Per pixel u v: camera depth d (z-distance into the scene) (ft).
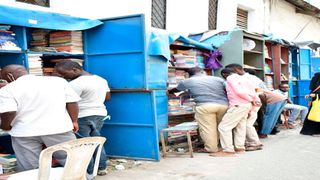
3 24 17.61
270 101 28.04
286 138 29.19
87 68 22.36
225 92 23.90
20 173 11.37
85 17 22.65
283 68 40.98
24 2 21.24
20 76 13.66
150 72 22.71
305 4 51.19
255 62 34.91
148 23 29.35
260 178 17.79
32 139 13.00
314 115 29.73
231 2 40.11
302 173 18.57
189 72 25.36
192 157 22.49
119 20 21.54
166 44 23.85
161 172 19.10
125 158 22.09
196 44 27.96
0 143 18.26
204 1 35.83
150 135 21.36
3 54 18.90
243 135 23.91
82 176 11.21
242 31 30.55
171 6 32.04
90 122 18.11
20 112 12.85
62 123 13.17
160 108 23.94
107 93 19.94
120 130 22.15
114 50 21.76
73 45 21.04
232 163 20.83
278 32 50.21
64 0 23.08
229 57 30.96
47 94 13.10
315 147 25.29
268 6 47.57
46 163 10.16
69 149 10.57
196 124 24.13
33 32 20.62
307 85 43.45
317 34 62.34
